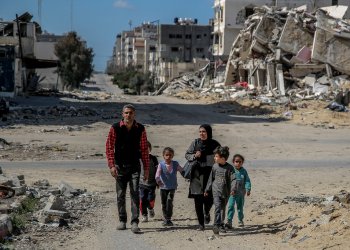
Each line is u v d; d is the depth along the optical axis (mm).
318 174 19516
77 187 15953
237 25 90250
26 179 17016
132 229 10906
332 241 9383
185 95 64750
